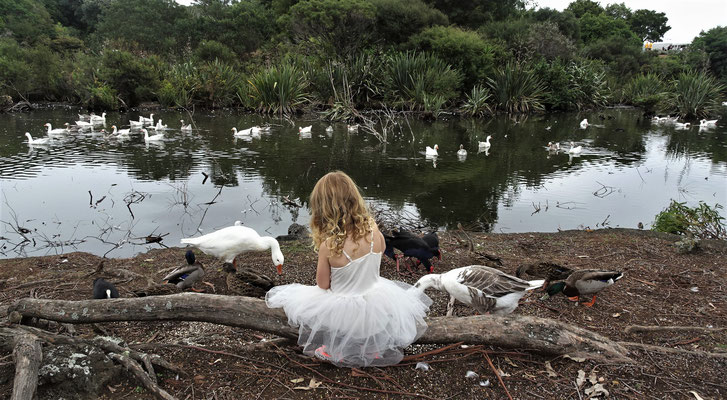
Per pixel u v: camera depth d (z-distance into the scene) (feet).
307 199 33.58
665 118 98.17
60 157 47.01
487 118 99.14
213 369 10.19
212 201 32.63
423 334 10.42
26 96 100.83
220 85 101.24
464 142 64.49
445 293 15.61
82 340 9.93
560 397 9.49
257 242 16.98
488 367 10.53
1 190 34.55
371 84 97.50
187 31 145.28
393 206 32.27
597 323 13.29
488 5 155.84
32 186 35.78
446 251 21.29
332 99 93.35
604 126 86.63
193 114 90.89
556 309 14.23
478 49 111.65
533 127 84.07
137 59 100.63
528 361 10.73
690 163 51.24
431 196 35.53
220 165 44.78
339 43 106.93
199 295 10.73
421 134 72.28
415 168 46.03
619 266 18.66
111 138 59.41
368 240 9.41
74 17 215.92
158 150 51.85
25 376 8.29
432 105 94.27
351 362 10.00
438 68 103.35
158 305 10.47
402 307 10.03
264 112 93.61
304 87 96.94
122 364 9.59
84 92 95.09
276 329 10.32
